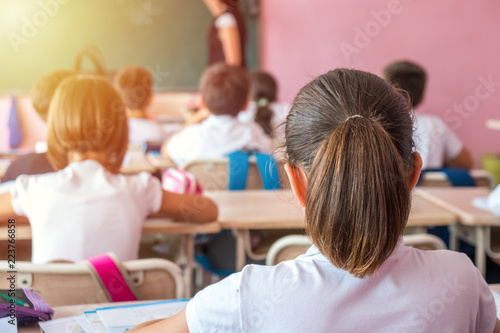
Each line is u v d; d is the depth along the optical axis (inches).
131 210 63.1
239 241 80.8
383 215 28.4
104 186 62.1
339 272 31.0
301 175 32.0
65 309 46.3
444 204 85.4
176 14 205.0
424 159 116.9
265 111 126.2
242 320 30.5
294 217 78.0
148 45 205.6
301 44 208.1
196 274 117.3
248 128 109.3
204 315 31.4
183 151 110.3
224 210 81.2
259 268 31.8
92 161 62.9
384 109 30.8
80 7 198.5
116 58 204.5
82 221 60.9
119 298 52.2
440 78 198.4
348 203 28.4
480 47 195.5
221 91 106.0
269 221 77.0
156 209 67.0
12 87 197.5
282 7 207.0
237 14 204.8
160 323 33.2
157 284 54.4
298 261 32.0
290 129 32.0
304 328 30.1
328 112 30.6
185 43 207.2
